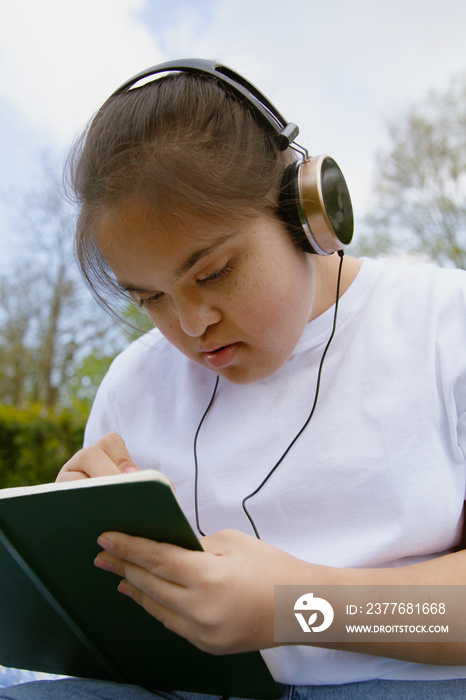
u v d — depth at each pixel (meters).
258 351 0.84
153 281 0.78
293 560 0.74
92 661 0.91
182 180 0.72
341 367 1.00
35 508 0.66
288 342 0.85
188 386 1.13
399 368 0.96
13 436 6.94
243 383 0.91
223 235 0.73
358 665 0.81
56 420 7.05
